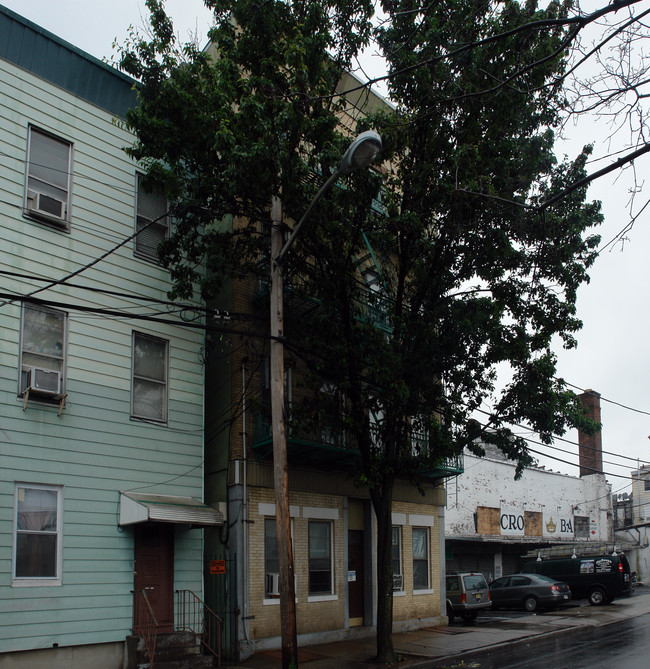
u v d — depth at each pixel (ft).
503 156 44.32
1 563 36.94
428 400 49.03
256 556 49.78
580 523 132.98
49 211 43.27
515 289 48.57
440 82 41.32
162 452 46.62
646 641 52.19
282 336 38.42
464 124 43.73
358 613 58.75
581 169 46.03
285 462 36.60
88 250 45.06
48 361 41.65
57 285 42.80
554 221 45.06
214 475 51.98
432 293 49.42
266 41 41.39
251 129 39.60
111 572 41.86
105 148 47.50
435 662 45.88
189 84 41.47
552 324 47.98
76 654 39.11
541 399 48.16
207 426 53.57
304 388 56.24
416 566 66.03
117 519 42.93
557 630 62.13
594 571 90.48
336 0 41.22
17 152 42.27
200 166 44.88
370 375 48.34
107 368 44.55
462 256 48.44
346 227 44.98
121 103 48.96
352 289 47.88
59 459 40.78
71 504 40.81
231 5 43.01
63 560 39.65
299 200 41.22
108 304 45.47
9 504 37.96
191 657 42.16
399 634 59.06
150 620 43.21
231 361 52.54
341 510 57.88
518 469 50.88
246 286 54.24
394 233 45.44
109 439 43.65
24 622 37.22
